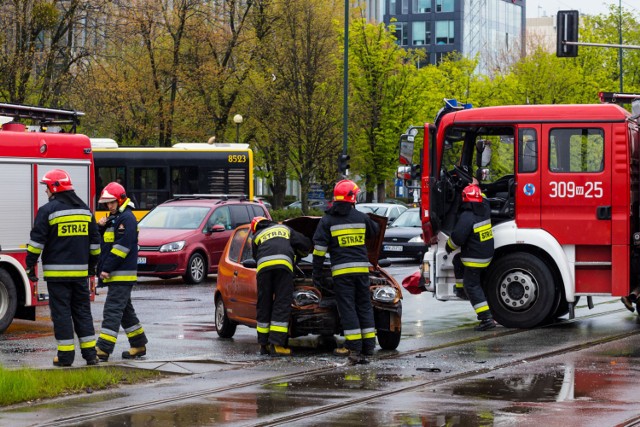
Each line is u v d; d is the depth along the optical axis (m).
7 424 9.16
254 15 51.38
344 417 9.40
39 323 18.16
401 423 9.11
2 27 38.69
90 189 17.58
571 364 12.57
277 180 55.12
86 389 10.91
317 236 13.49
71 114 17.86
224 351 14.24
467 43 118.56
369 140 54.66
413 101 54.50
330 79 51.38
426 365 12.69
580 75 60.72
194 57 49.16
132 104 47.62
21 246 16.53
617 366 12.40
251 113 51.09
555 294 16.47
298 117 50.38
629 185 16.20
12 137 16.48
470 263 16.05
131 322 13.52
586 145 16.30
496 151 17.28
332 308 14.02
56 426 9.07
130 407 9.95
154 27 47.75
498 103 61.81
